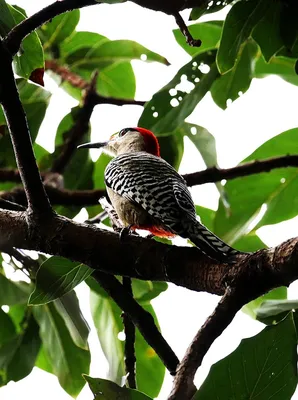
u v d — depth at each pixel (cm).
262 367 490
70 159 1023
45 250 687
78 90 1052
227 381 489
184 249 646
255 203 897
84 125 1022
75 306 870
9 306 899
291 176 892
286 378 491
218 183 882
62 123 1027
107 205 920
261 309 712
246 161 909
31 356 891
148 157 921
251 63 859
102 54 1033
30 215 682
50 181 987
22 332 894
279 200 897
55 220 682
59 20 1040
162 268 645
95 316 922
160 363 907
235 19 684
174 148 977
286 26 687
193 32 991
